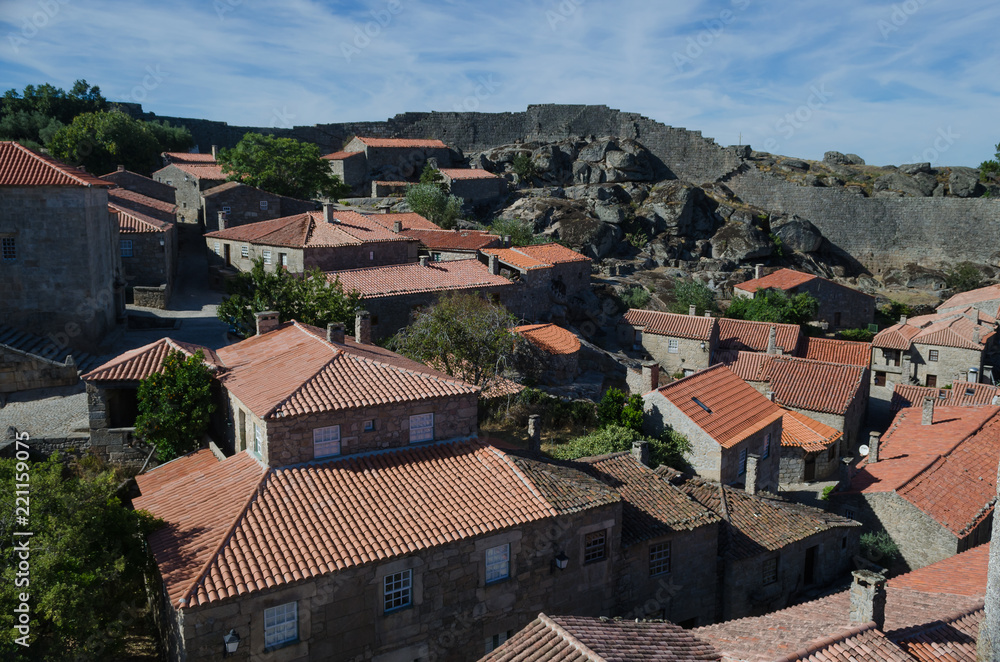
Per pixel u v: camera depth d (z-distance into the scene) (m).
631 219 98.56
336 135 114.06
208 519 21.55
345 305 41.19
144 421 28.41
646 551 26.61
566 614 24.53
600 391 52.38
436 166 108.12
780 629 20.38
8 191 37.06
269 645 19.41
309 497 22.28
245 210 69.19
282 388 25.05
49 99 89.56
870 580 19.08
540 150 108.94
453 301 44.25
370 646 20.89
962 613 20.70
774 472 42.09
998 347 72.00
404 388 25.81
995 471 37.12
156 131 93.00
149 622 23.59
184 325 47.50
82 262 38.81
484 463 25.34
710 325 63.91
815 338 69.38
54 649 17.77
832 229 107.94
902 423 45.59
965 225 102.25
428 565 21.58
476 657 22.86
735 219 102.00
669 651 19.23
